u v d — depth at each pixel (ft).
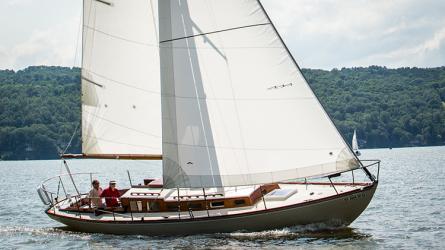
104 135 79.66
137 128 78.48
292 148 72.08
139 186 77.25
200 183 72.79
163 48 73.77
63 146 453.99
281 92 72.23
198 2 73.26
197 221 70.74
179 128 73.31
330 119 71.41
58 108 485.15
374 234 77.00
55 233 81.20
